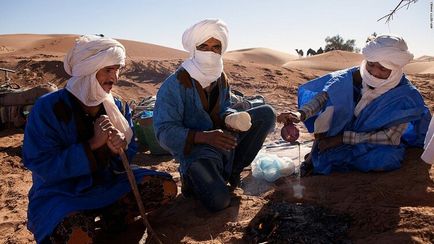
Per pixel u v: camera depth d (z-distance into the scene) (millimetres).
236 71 15352
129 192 3311
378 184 3707
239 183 4223
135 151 3506
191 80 3639
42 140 2918
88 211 3133
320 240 2951
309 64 42125
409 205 3354
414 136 4449
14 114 8141
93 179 3221
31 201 3068
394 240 2766
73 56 2971
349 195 3594
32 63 15555
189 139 3488
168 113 3604
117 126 3215
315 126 4113
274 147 5594
